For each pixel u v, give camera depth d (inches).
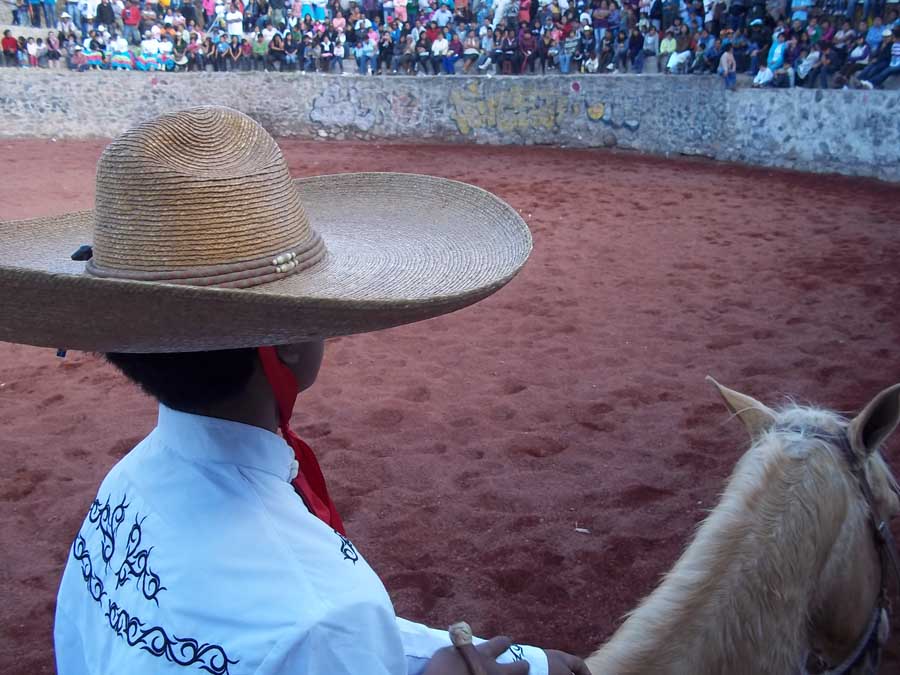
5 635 155.2
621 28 844.0
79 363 305.3
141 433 241.8
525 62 897.5
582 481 208.1
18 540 187.0
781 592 65.1
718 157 758.5
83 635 47.4
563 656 51.7
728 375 274.4
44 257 71.1
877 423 74.0
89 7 985.5
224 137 52.3
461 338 319.3
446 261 64.9
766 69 725.3
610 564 173.5
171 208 48.3
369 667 38.4
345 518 193.2
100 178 50.3
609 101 818.2
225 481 42.7
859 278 379.6
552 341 313.1
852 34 684.1
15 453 229.6
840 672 79.5
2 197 602.5
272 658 36.9
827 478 70.2
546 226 513.0
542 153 826.2
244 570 39.6
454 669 44.9
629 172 709.9
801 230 482.6
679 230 493.0
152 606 41.0
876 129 639.1
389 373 284.8
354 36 970.1
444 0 957.8
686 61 797.2
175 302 38.6
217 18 976.9
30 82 895.7
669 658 62.7
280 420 48.0
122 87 921.5
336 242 70.4
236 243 50.3
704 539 67.4
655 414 245.4
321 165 762.8
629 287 380.5
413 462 219.5
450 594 165.6
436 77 891.4
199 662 38.7
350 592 39.5
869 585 76.2
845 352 290.5
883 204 550.6
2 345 324.8
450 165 757.3
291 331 42.6
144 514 43.9
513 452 224.1
